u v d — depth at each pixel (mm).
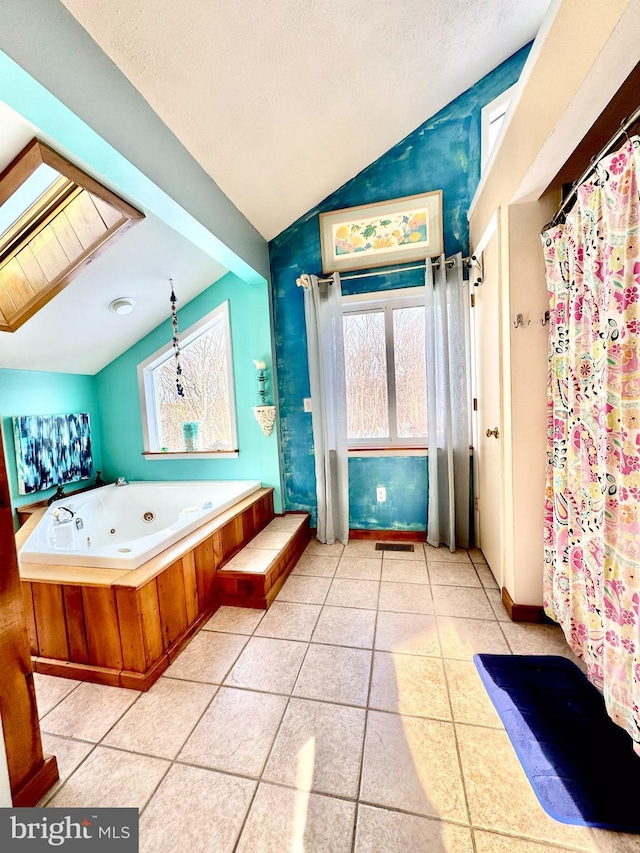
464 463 2666
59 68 1156
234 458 3256
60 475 3041
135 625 1540
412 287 2738
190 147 1846
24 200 1927
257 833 1005
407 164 2660
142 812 1066
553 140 1291
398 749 1230
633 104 1211
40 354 2770
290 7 1457
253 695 1486
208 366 3309
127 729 1349
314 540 3072
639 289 1050
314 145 2250
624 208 1056
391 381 2910
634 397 1076
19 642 1080
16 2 1039
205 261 2768
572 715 1335
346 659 1667
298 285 2844
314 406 2895
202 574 2020
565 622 1592
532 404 1798
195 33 1389
